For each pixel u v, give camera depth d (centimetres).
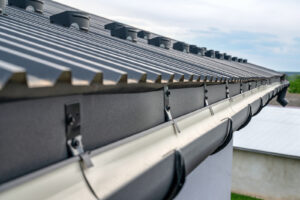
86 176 119
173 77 203
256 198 1361
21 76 87
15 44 151
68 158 115
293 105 3250
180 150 182
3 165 91
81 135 124
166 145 184
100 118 135
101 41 396
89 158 123
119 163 139
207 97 292
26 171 99
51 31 320
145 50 472
